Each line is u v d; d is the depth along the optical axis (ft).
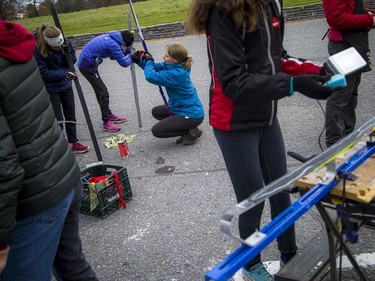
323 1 12.21
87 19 55.77
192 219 11.14
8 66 5.19
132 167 14.89
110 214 11.93
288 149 14.47
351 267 8.54
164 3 59.21
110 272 9.55
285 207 7.80
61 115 16.29
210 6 6.23
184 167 14.25
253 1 6.05
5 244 5.13
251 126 7.00
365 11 12.50
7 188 4.96
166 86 15.33
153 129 15.88
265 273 8.00
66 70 15.94
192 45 37.29
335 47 12.50
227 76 6.14
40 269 6.03
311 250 7.54
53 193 5.73
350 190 5.63
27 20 61.21
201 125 17.85
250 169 7.24
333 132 12.85
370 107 16.97
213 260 9.46
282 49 7.69
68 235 6.86
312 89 5.54
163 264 9.57
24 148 5.39
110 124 18.83
